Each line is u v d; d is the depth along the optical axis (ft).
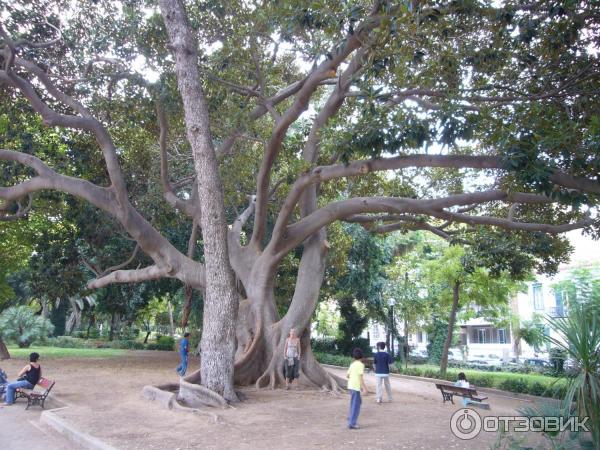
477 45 40.98
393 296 102.68
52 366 68.80
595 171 32.07
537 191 31.78
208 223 38.81
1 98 57.77
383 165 38.40
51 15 52.60
